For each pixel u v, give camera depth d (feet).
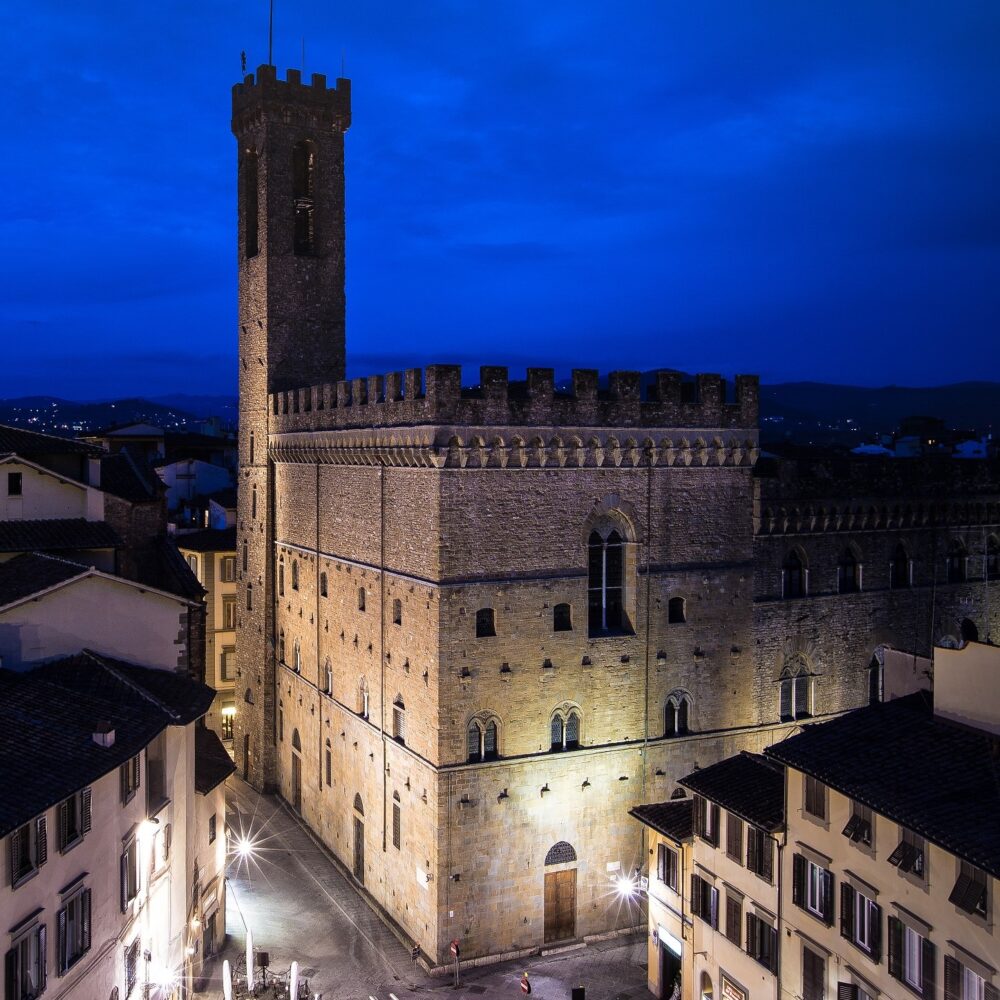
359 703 210.38
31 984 111.24
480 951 178.91
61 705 135.64
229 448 430.61
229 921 194.18
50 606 155.94
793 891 137.49
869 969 124.16
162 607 167.02
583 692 187.21
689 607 197.16
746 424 200.23
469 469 176.24
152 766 152.87
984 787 116.88
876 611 217.97
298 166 254.27
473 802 177.68
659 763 194.49
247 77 246.68
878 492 215.72
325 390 217.97
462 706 176.65
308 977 173.68
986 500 231.91
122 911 134.51
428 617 177.99
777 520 204.33
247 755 271.28
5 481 180.55
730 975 150.71
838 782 125.90
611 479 188.44
